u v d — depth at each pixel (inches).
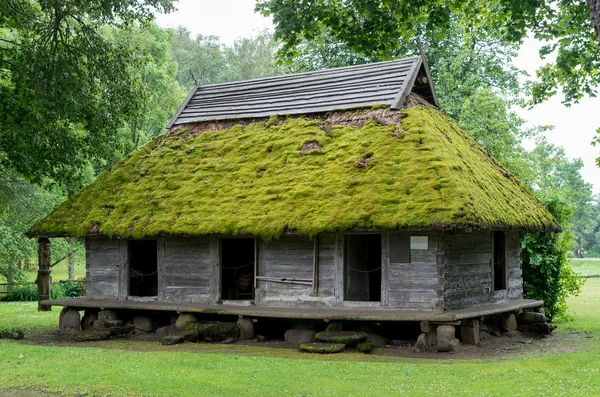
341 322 565.9
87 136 767.7
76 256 1653.5
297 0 476.1
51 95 682.2
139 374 429.1
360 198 561.6
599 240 3491.6
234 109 772.0
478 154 725.3
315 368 447.2
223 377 418.9
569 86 754.8
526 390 370.0
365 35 496.1
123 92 756.0
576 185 3174.2
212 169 687.7
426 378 410.3
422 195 539.2
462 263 594.6
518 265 732.0
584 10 578.9
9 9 703.7
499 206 597.6
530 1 512.1
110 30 1339.8
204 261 652.1
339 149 634.8
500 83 1236.5
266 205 604.1
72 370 445.4
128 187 709.3
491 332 635.5
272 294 617.0
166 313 661.9
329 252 595.5
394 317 531.8
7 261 1337.4
